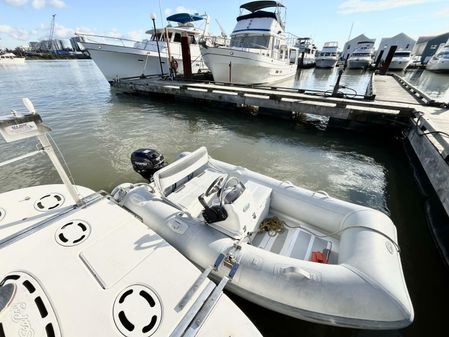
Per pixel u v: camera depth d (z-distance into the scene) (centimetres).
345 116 739
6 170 487
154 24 1212
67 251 191
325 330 220
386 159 593
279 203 305
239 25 1299
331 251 257
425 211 407
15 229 220
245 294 202
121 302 157
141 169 378
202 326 150
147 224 258
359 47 3344
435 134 449
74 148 600
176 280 174
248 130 782
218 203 241
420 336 221
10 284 158
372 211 253
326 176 509
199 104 1113
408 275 285
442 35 4153
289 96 857
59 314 149
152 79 1369
